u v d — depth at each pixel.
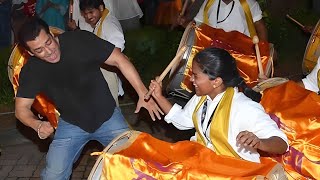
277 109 3.47
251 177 2.86
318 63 3.97
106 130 3.78
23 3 8.19
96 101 3.72
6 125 6.39
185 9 6.35
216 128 3.04
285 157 3.41
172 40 7.86
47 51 3.43
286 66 8.11
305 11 8.84
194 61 3.07
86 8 4.83
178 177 3.00
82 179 5.02
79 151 3.88
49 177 3.83
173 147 3.18
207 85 3.06
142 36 7.87
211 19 5.36
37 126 3.71
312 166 3.38
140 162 3.02
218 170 2.98
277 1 9.05
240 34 4.89
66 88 3.65
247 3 5.29
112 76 4.52
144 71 7.72
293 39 8.45
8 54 7.43
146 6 8.94
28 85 3.66
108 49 3.62
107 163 3.04
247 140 2.80
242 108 2.98
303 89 3.60
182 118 3.41
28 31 3.37
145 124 6.18
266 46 4.82
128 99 6.89
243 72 4.73
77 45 3.54
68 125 3.80
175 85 4.92
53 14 7.36
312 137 3.38
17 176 5.17
